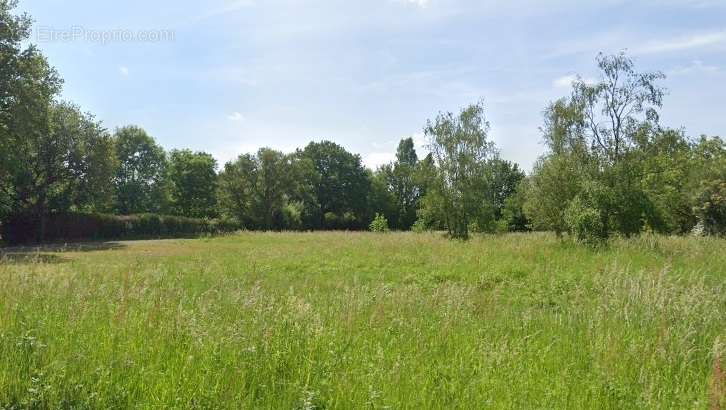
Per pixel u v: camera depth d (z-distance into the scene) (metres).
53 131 36.25
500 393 4.09
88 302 6.71
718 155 38.56
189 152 70.44
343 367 4.65
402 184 80.31
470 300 8.24
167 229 46.09
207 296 8.26
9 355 4.42
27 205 37.19
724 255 15.05
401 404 3.86
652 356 4.74
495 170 33.66
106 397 3.84
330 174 72.50
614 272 10.26
